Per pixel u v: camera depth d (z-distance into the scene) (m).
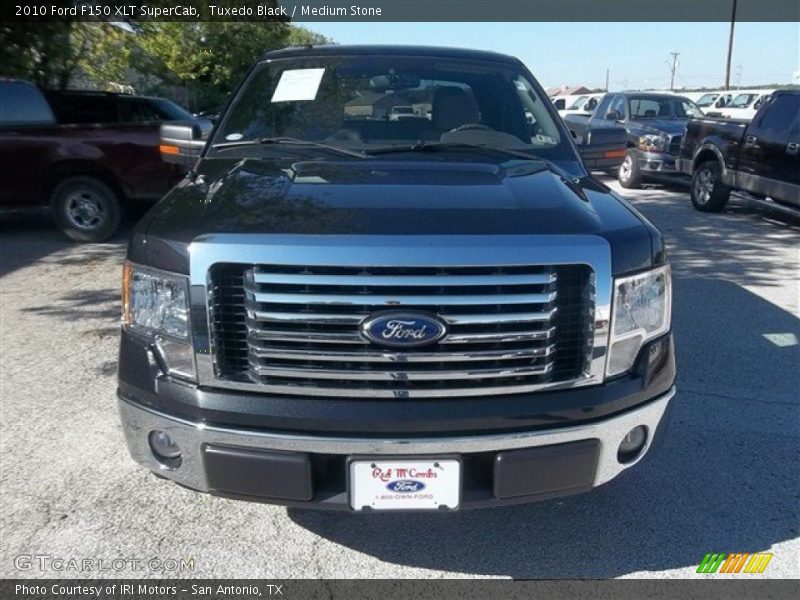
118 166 7.94
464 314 2.37
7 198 8.02
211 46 21.08
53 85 11.37
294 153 3.59
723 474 3.57
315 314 2.36
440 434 2.44
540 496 2.57
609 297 2.49
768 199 9.54
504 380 2.46
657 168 12.45
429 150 3.61
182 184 3.25
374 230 2.40
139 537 3.05
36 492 3.34
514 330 2.41
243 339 2.47
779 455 3.75
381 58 4.22
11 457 3.62
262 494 2.50
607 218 2.70
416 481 2.47
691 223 9.84
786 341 5.36
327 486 2.54
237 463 2.48
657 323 2.70
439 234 2.39
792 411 4.24
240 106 4.07
